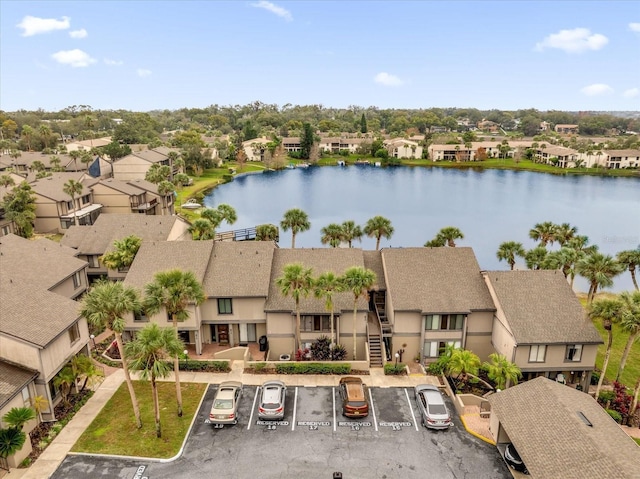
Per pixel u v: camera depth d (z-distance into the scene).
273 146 189.62
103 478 24.27
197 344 38.56
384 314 42.59
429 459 26.09
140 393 32.31
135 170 119.81
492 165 187.38
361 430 28.58
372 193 134.12
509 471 25.25
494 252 78.06
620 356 42.12
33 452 26.19
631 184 149.00
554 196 129.50
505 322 35.81
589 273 43.06
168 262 41.12
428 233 91.19
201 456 26.05
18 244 43.62
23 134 181.00
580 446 22.66
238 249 42.97
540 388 27.78
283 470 24.98
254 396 32.22
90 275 54.00
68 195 81.06
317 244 80.81
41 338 28.30
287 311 38.25
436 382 34.53
